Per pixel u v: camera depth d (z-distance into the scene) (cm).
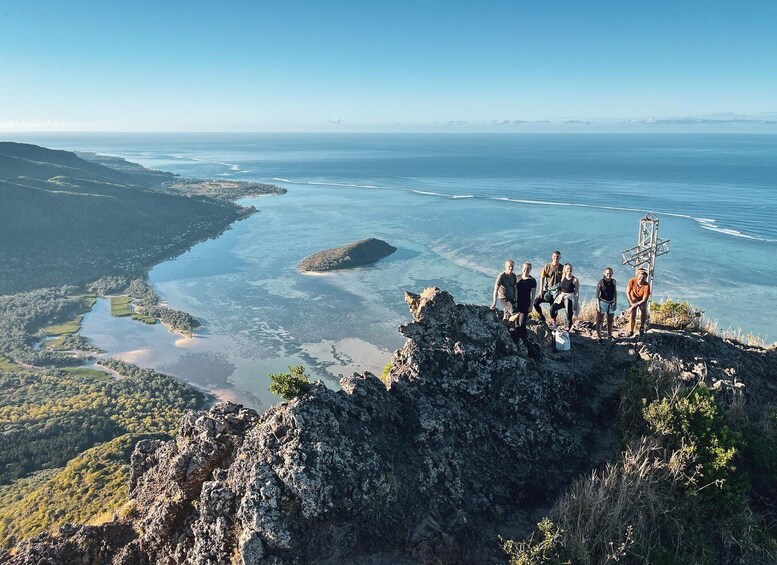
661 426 1395
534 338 1902
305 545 1087
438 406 1432
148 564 1284
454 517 1193
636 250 2484
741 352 1966
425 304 1641
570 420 1534
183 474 1357
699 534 1249
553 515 1237
